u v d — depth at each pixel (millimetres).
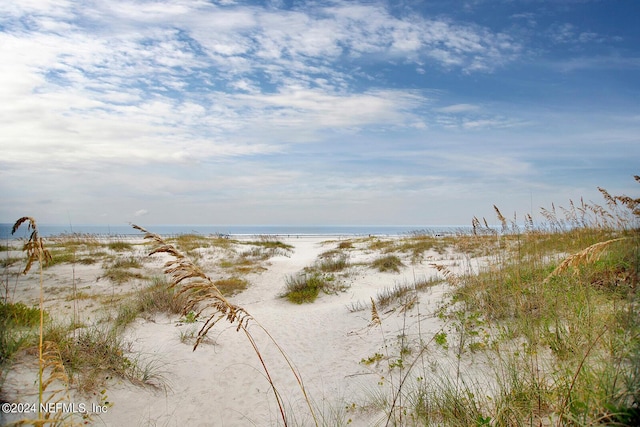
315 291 14469
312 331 10148
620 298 4996
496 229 7734
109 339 6539
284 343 9133
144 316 9875
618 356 3621
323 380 6840
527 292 6660
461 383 5105
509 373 4480
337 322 10664
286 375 7207
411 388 5492
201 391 6258
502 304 6832
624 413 2674
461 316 7562
